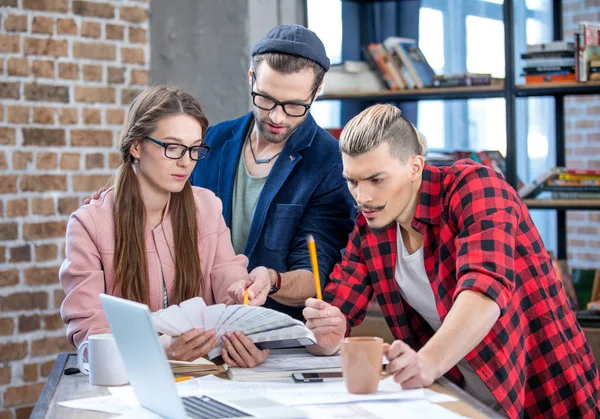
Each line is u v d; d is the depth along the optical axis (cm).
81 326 180
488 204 163
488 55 414
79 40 354
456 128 414
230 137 233
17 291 339
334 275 193
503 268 155
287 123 206
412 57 381
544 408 180
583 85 352
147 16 372
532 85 358
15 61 339
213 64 378
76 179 354
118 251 189
